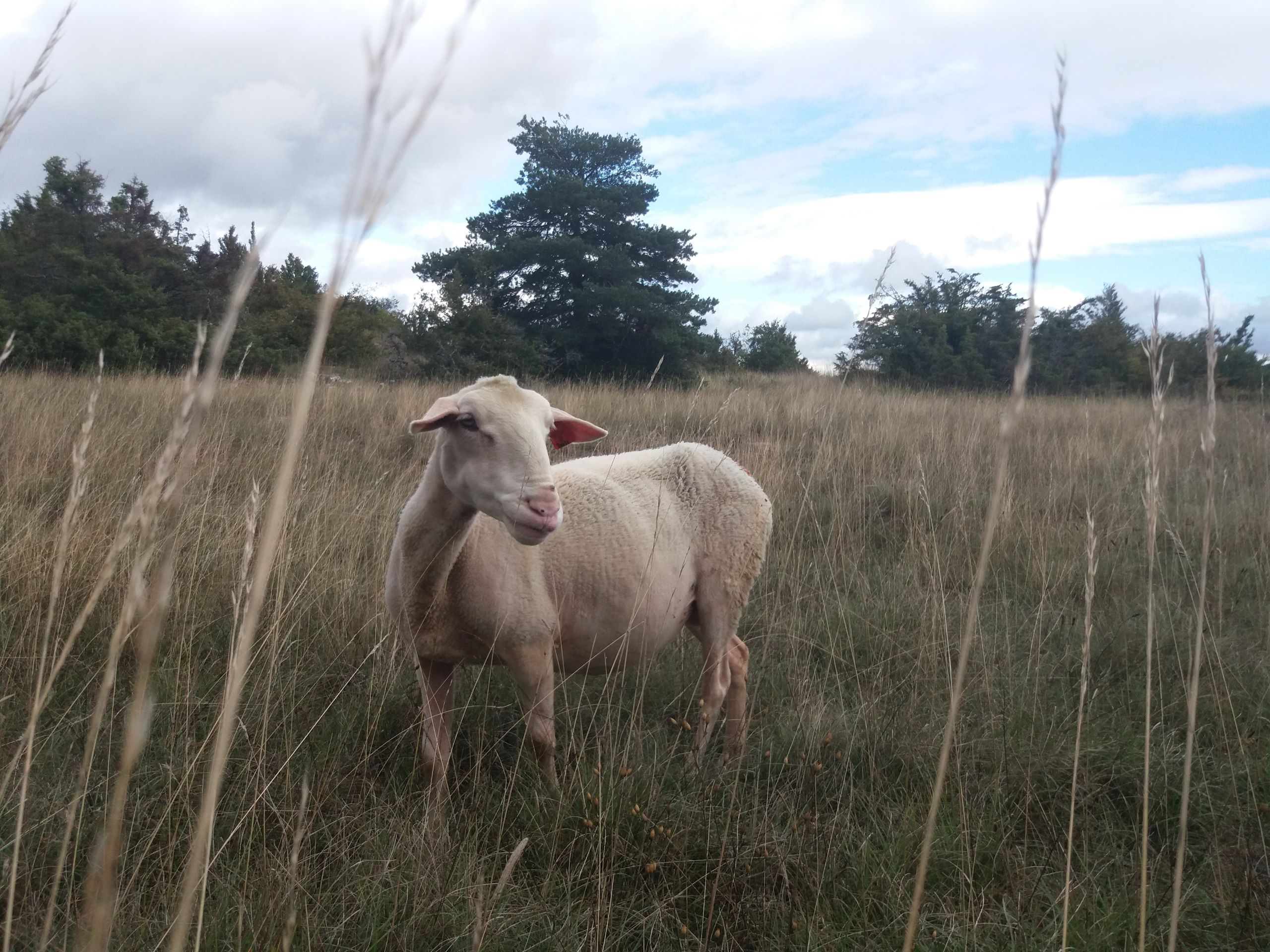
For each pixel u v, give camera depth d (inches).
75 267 729.6
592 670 141.3
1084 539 225.3
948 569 213.2
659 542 140.3
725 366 1119.6
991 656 160.2
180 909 34.4
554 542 129.3
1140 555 224.1
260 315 774.5
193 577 152.9
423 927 90.7
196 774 109.6
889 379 741.3
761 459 283.6
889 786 126.4
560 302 1015.0
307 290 877.2
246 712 123.1
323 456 250.4
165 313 723.4
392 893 93.3
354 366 788.0
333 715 131.8
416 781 123.6
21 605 140.8
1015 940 93.1
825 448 297.6
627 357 1022.4
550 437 133.3
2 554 150.6
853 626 180.1
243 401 362.9
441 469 115.1
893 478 287.6
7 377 368.8
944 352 753.6
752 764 132.1
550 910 95.2
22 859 92.1
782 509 246.7
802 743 135.3
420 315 796.6
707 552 148.9
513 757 135.6
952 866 106.3
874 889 101.4
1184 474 292.7
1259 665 160.1
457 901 93.8
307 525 181.2
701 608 150.3
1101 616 186.2
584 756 125.3
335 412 358.3
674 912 97.3
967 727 140.3
